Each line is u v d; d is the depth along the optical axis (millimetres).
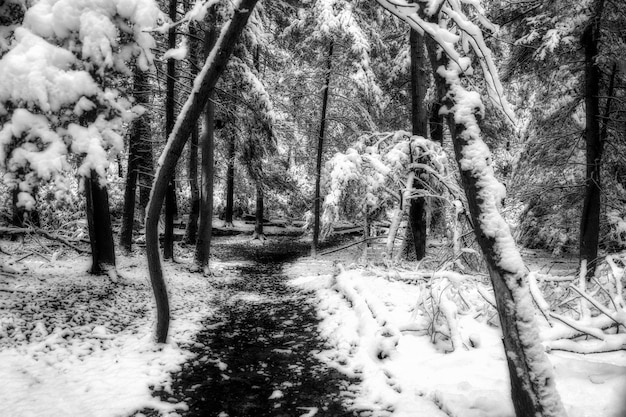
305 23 17141
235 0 5258
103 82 4996
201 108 5785
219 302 9805
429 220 14367
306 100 18891
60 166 4711
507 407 3881
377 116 17000
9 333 5977
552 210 14891
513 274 3266
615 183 12133
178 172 20578
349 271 10414
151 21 4980
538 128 12516
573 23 10039
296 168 28312
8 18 5199
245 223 27969
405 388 4809
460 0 3949
